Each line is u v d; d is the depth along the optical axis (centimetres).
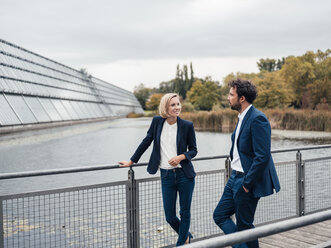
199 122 3309
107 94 7550
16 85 3045
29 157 1399
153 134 344
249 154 284
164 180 338
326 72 4891
